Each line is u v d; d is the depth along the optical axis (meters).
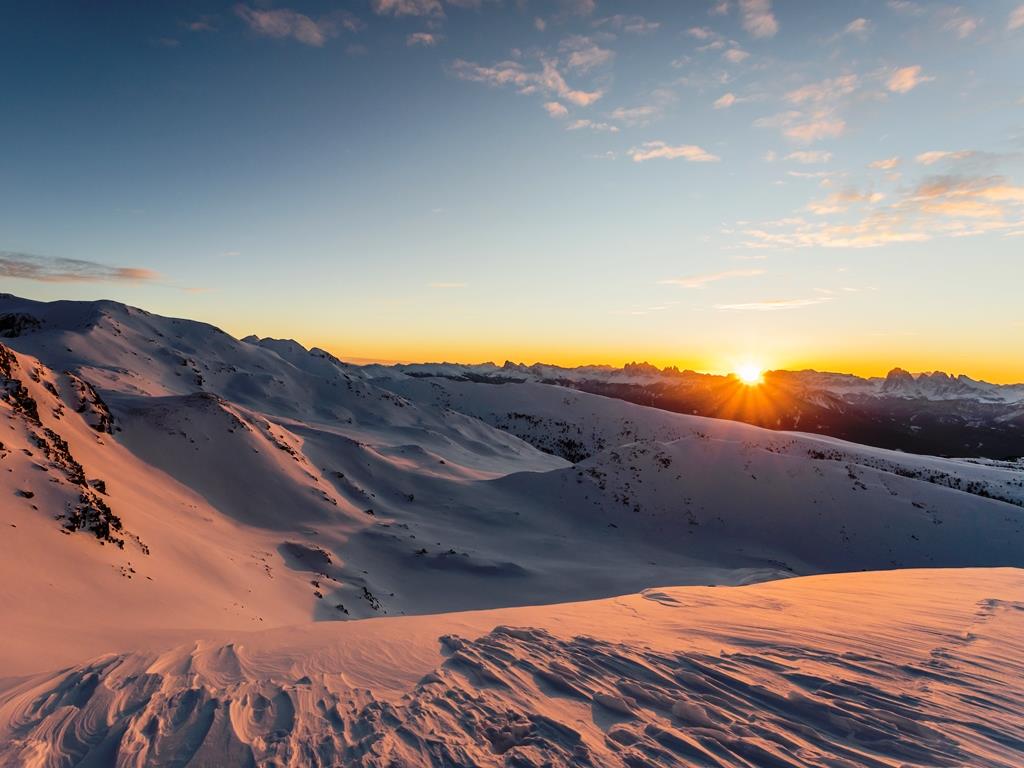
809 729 5.88
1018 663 8.02
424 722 5.95
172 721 5.98
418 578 44.94
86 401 49.66
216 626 20.50
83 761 5.23
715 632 9.83
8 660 10.02
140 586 21.47
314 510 53.88
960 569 19.53
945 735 5.78
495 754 5.31
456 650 8.80
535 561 51.78
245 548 38.25
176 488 46.62
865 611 11.70
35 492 23.47
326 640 9.62
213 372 140.00
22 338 109.94
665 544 60.47
